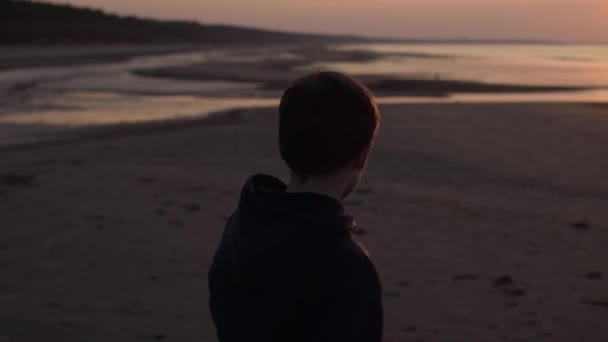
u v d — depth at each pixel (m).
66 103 25.08
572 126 16.11
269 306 1.17
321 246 1.15
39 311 4.49
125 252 5.82
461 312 4.57
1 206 7.39
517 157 11.77
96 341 4.04
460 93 32.91
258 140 13.57
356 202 7.89
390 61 78.38
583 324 4.36
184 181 8.91
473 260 5.73
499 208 7.82
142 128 17.30
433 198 8.25
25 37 101.38
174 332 4.21
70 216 7.00
